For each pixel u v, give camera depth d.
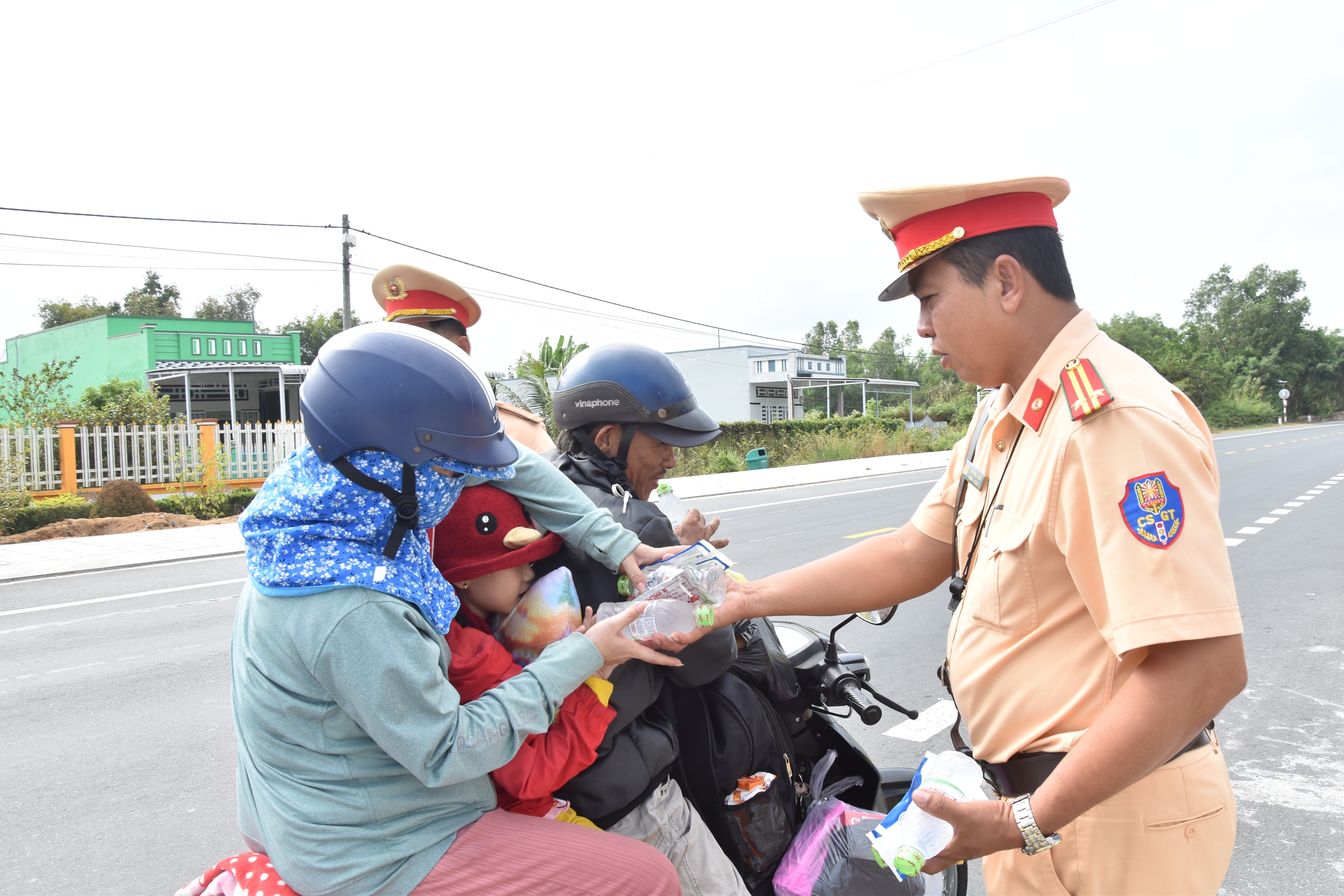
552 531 1.69
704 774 1.85
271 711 1.32
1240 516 10.88
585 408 1.93
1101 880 1.37
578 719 1.50
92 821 3.44
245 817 1.43
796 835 2.05
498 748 1.34
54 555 10.66
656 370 1.93
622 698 1.61
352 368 1.32
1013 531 1.42
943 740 3.99
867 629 5.87
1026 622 1.42
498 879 1.37
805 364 48.06
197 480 15.81
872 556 1.88
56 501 13.85
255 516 1.33
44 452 14.69
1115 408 1.27
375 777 1.32
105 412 17.84
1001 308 1.45
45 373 18.95
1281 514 10.92
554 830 1.43
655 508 1.87
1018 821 1.27
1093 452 1.28
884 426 33.25
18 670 5.61
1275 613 6.03
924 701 4.48
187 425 16.02
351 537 1.31
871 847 1.86
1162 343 52.50
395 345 1.35
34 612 7.44
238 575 9.08
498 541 1.57
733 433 26.95
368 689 1.24
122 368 31.14
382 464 1.32
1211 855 1.38
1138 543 1.21
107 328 31.80
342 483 1.31
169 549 11.10
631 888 1.42
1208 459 1.29
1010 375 1.51
